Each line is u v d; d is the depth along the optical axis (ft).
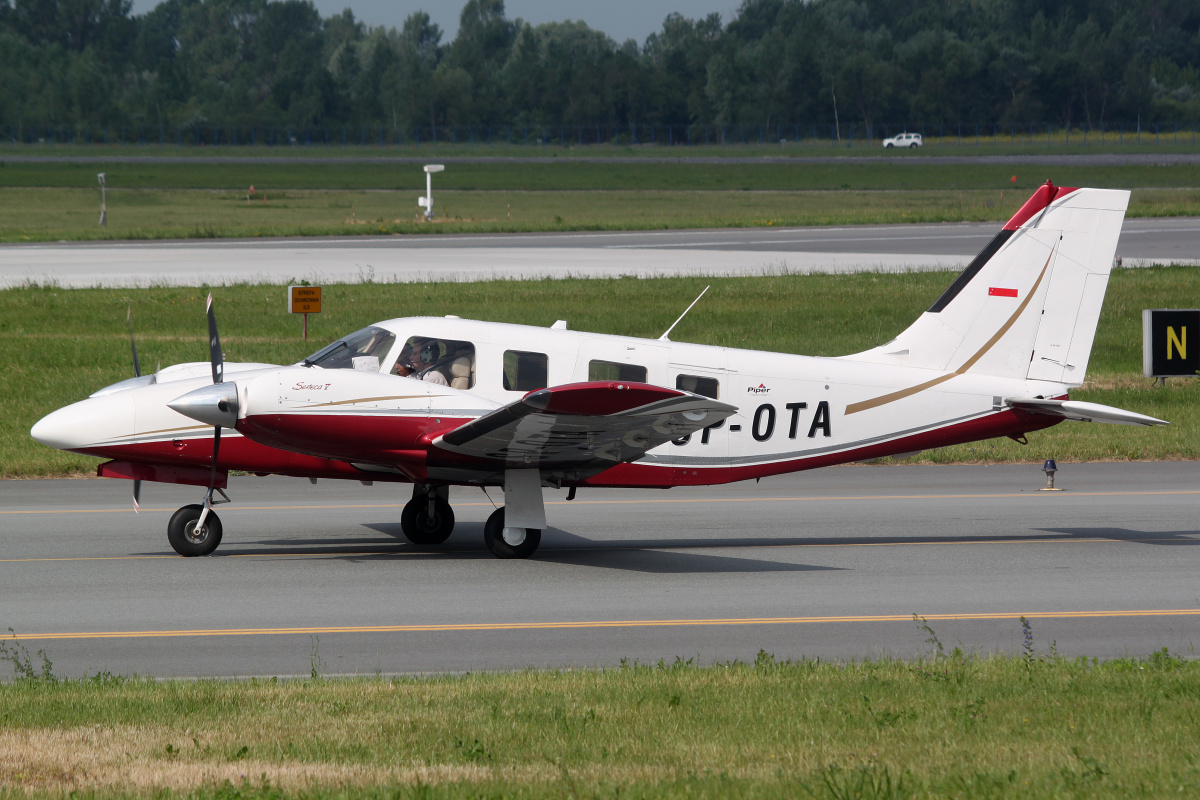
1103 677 92.73
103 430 142.92
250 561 145.07
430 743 75.92
